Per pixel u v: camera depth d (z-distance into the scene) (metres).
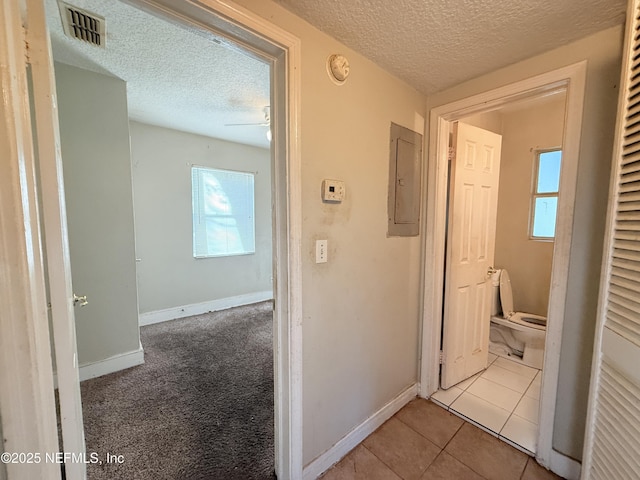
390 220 1.67
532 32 1.20
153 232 3.26
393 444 1.57
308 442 1.32
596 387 0.99
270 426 1.65
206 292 3.72
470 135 1.98
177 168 3.38
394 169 1.65
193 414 1.75
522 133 2.82
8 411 0.58
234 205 3.92
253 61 1.81
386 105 1.55
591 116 1.23
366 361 1.60
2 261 0.56
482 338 2.30
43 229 0.77
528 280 2.82
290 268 1.18
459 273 2.02
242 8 0.94
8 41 0.56
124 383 2.08
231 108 2.61
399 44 1.29
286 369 1.23
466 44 1.29
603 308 0.97
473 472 1.39
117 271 2.23
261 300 4.28
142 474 1.33
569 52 1.28
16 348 0.58
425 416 1.80
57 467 0.68
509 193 2.92
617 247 0.91
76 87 1.97
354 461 1.45
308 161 1.20
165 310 3.39
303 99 1.15
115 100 2.13
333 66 1.23
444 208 1.91
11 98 0.57
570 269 1.31
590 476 1.00
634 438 0.79
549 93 1.43
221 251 3.84
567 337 1.33
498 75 1.52
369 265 1.56
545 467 1.41
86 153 2.05
